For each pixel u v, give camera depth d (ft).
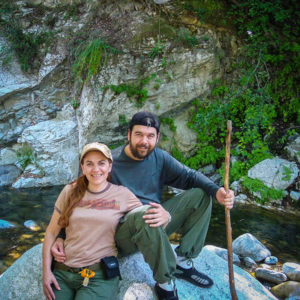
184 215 7.46
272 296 8.30
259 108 20.75
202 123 22.07
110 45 20.34
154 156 7.73
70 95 22.12
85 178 6.95
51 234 6.73
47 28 21.99
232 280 7.13
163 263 6.42
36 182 19.24
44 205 16.63
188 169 7.82
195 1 21.98
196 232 7.43
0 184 19.20
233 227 15.08
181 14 21.50
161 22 20.97
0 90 20.35
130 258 7.88
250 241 12.56
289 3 22.99
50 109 21.71
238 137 21.13
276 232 14.65
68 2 22.15
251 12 22.27
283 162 18.86
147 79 20.43
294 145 19.80
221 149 22.07
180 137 22.25
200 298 7.36
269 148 20.75
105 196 6.84
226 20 22.62
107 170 6.82
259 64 22.40
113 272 6.47
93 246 6.50
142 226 6.30
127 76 20.31
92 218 6.55
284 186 17.97
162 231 6.37
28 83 21.36
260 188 18.15
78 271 6.37
